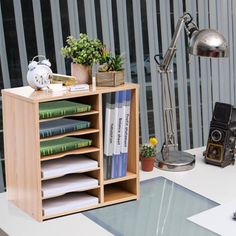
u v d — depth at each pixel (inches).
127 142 70.3
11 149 69.0
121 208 68.6
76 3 97.9
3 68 91.6
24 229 62.6
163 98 85.1
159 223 63.6
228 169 82.6
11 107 66.8
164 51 110.7
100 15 101.1
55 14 96.0
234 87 123.1
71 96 63.8
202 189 74.2
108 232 61.5
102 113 67.9
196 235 60.1
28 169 65.2
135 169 71.5
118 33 104.0
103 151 68.9
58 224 63.9
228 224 62.8
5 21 90.9
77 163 67.3
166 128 85.7
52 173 64.5
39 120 62.4
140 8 106.1
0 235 63.7
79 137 70.0
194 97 117.6
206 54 75.0
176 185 75.9
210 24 116.3
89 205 68.0
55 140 67.5
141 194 72.9
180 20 80.1
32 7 93.4
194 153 90.6
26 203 67.2
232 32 119.4
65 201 67.6
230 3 117.7
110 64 69.3
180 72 114.1
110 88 67.1
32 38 94.3
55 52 97.2
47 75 67.0
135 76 107.7
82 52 68.1
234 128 84.4
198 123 119.6
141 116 109.7
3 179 92.2
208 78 118.7
